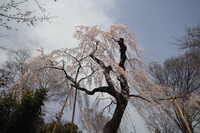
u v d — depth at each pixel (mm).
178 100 5695
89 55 4598
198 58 7125
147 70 5352
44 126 8430
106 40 4945
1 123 7738
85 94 5133
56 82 4934
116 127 4281
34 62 4332
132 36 5801
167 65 11320
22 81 3891
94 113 5539
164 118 4488
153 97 4574
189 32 6188
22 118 7836
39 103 8383
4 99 8227
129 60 5578
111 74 4105
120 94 4496
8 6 2188
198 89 9891
